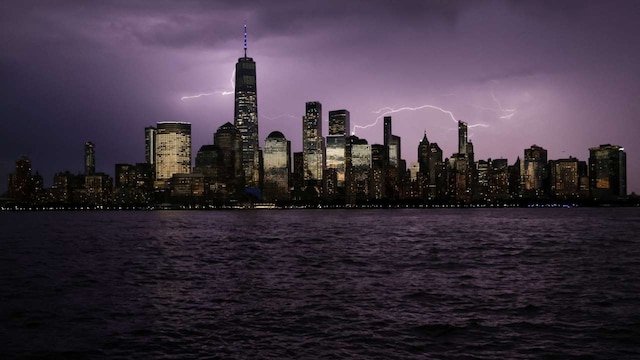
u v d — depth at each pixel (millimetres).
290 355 29422
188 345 31703
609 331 33625
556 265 70812
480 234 149375
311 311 40688
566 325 35250
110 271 68875
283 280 58125
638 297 45469
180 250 103562
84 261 83062
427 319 37438
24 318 39406
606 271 63688
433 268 68000
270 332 34344
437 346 30672
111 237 154500
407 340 32000
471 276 59906
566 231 164000
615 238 128750
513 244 110312
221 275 63344
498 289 50406
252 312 40625
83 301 46344
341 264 73500
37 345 32156
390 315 38906
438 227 197375
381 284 54125
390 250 96625
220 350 30594
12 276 64312
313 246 108500
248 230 187625
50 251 104312
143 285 55719
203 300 46188
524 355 28875
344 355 29219
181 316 39531
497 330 34062
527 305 42219
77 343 32469
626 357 28484
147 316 39688
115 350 30969
